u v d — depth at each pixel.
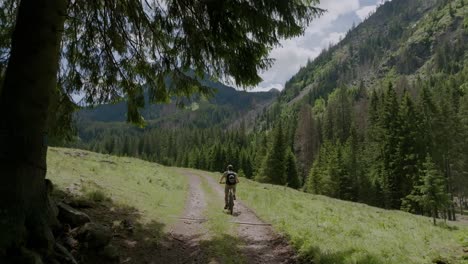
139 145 174.25
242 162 106.62
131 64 9.41
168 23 8.37
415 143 54.50
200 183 29.27
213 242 9.15
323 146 93.56
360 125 114.88
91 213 9.43
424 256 8.66
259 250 8.82
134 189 15.09
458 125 64.62
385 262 7.78
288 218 12.34
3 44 8.12
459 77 114.81
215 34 7.59
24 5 6.11
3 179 5.45
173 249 8.51
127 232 8.69
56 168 14.63
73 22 8.53
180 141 177.12
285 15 6.88
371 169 68.06
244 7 6.89
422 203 35.88
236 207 15.75
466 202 69.31
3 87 5.93
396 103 65.38
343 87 164.25
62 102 8.73
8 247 5.06
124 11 8.39
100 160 28.45
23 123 5.75
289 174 77.38
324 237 9.56
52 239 5.91
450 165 63.81
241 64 8.20
